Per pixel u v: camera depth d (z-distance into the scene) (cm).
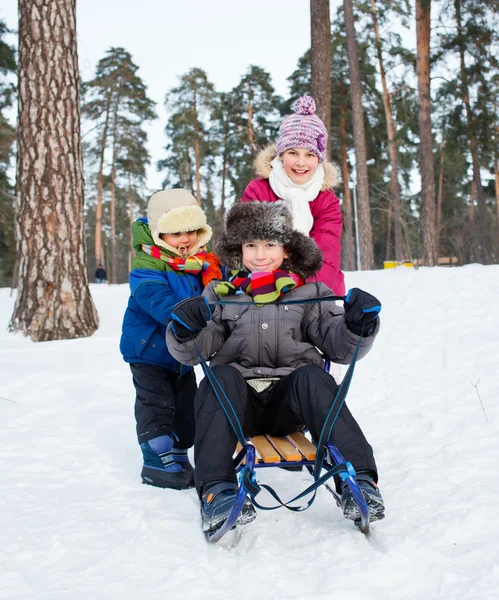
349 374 244
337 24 2820
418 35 1894
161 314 291
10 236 2438
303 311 277
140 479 321
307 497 284
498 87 2300
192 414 325
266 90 3484
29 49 693
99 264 3381
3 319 776
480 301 648
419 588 195
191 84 3538
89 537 245
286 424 264
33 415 435
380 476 304
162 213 312
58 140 693
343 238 3616
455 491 273
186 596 194
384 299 732
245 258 284
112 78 3191
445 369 481
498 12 1978
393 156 2583
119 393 484
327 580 200
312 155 352
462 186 3759
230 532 245
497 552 214
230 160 3769
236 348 272
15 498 291
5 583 207
